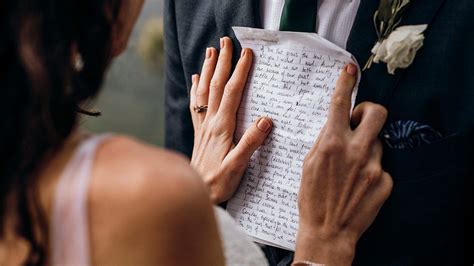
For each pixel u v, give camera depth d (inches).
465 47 45.0
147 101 132.0
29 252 27.2
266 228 50.1
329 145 45.6
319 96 47.9
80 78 29.7
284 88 49.4
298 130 48.7
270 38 49.7
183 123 60.2
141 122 131.5
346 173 45.8
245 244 36.3
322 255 45.9
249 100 51.2
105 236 26.7
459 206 46.9
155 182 27.0
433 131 46.1
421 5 45.6
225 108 51.6
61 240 26.8
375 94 46.9
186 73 57.6
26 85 26.6
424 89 45.8
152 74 131.3
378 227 47.8
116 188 26.8
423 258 47.6
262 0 51.8
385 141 46.9
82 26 28.3
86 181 27.0
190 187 27.7
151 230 26.7
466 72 45.1
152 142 130.6
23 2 26.2
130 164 27.4
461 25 44.9
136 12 32.8
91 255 26.8
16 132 26.8
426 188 46.4
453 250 47.8
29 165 27.1
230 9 52.7
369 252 48.3
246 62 50.9
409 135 46.4
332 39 48.9
